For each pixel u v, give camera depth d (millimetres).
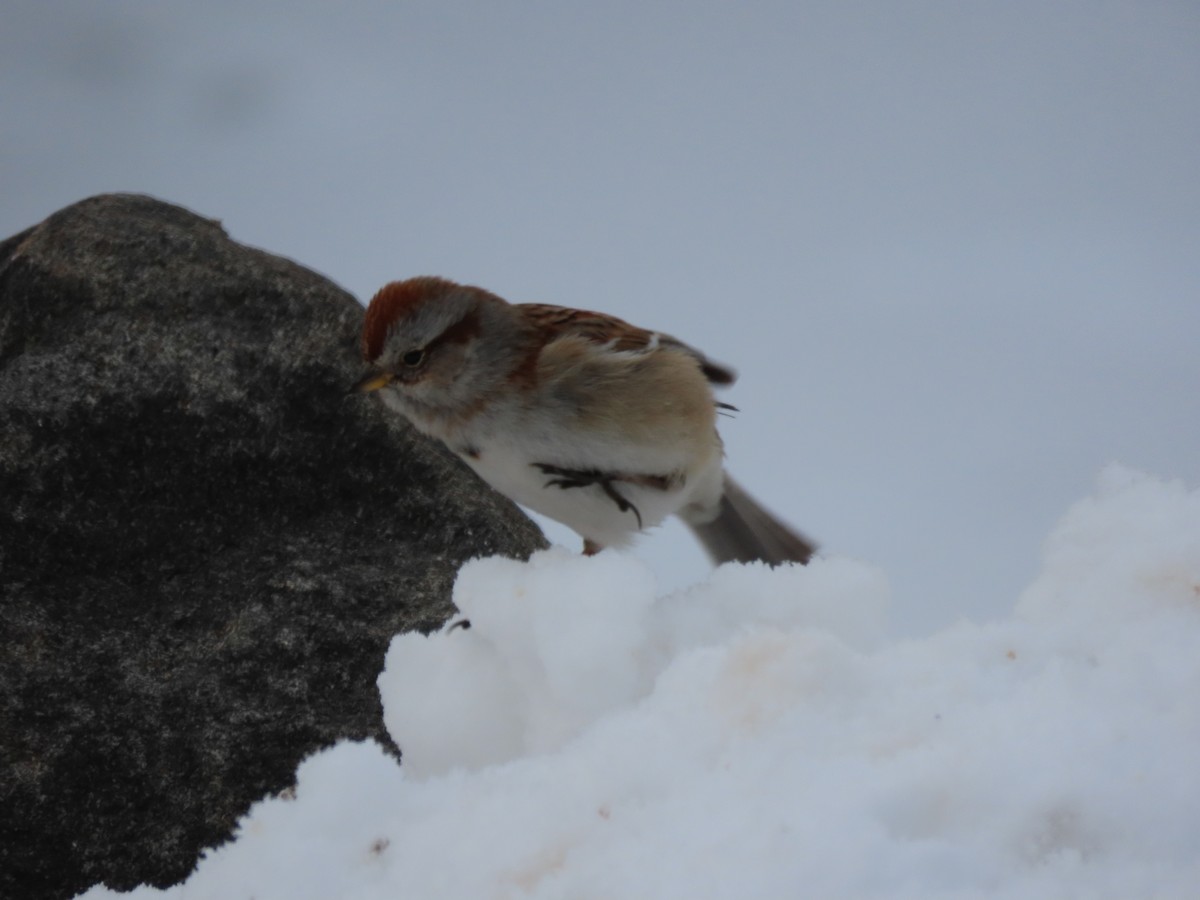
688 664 7816
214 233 15852
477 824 7301
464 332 12297
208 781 11703
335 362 14734
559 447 12367
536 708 8977
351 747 7914
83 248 15195
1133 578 8156
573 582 8852
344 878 7391
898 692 7391
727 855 6445
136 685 12188
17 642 12500
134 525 13742
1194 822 6164
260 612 12922
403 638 9758
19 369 14367
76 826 11484
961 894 5965
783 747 7121
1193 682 6980
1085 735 6672
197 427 14281
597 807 7160
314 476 14305
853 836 6312
